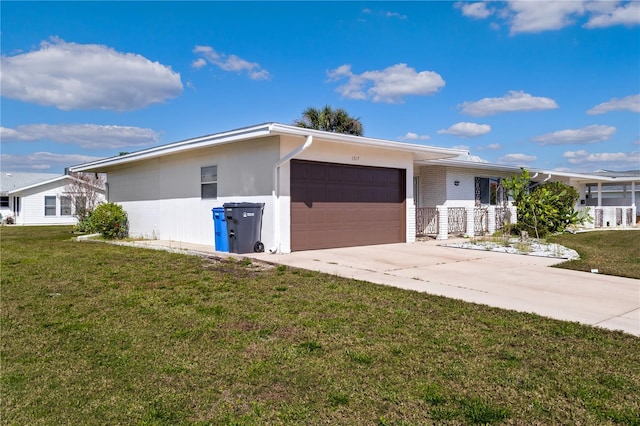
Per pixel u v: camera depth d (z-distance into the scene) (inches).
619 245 542.9
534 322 206.5
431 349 170.6
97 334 193.5
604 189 1296.8
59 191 1298.0
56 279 313.6
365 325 200.7
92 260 403.5
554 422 117.5
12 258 421.7
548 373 148.3
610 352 168.2
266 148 438.0
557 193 708.0
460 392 134.5
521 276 327.6
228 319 211.9
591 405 126.2
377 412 123.5
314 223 461.7
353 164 493.7
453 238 613.3
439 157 592.4
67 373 151.9
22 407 128.1
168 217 587.2
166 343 180.4
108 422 119.6
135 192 666.2
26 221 1254.3
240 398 132.6
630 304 243.8
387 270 346.6
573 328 197.2
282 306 233.8
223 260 387.5
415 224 582.9
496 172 812.6
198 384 142.2
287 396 133.6
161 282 299.1
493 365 154.9
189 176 545.6
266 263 368.8
